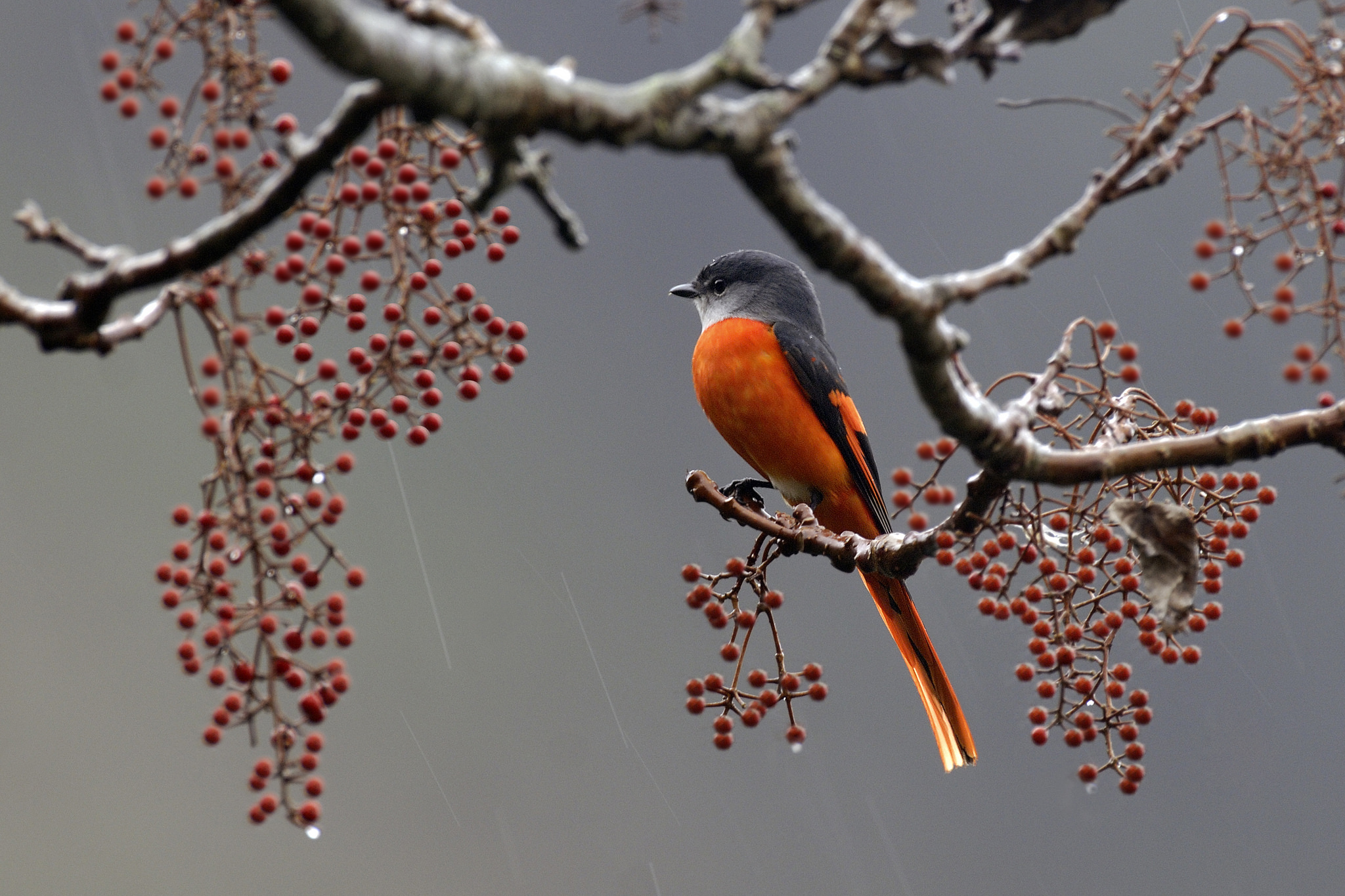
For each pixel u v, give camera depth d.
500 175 4.49
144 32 4.81
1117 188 4.90
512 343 5.83
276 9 3.45
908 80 4.35
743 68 4.11
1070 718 6.27
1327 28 4.63
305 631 6.10
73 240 4.88
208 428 5.14
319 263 5.34
